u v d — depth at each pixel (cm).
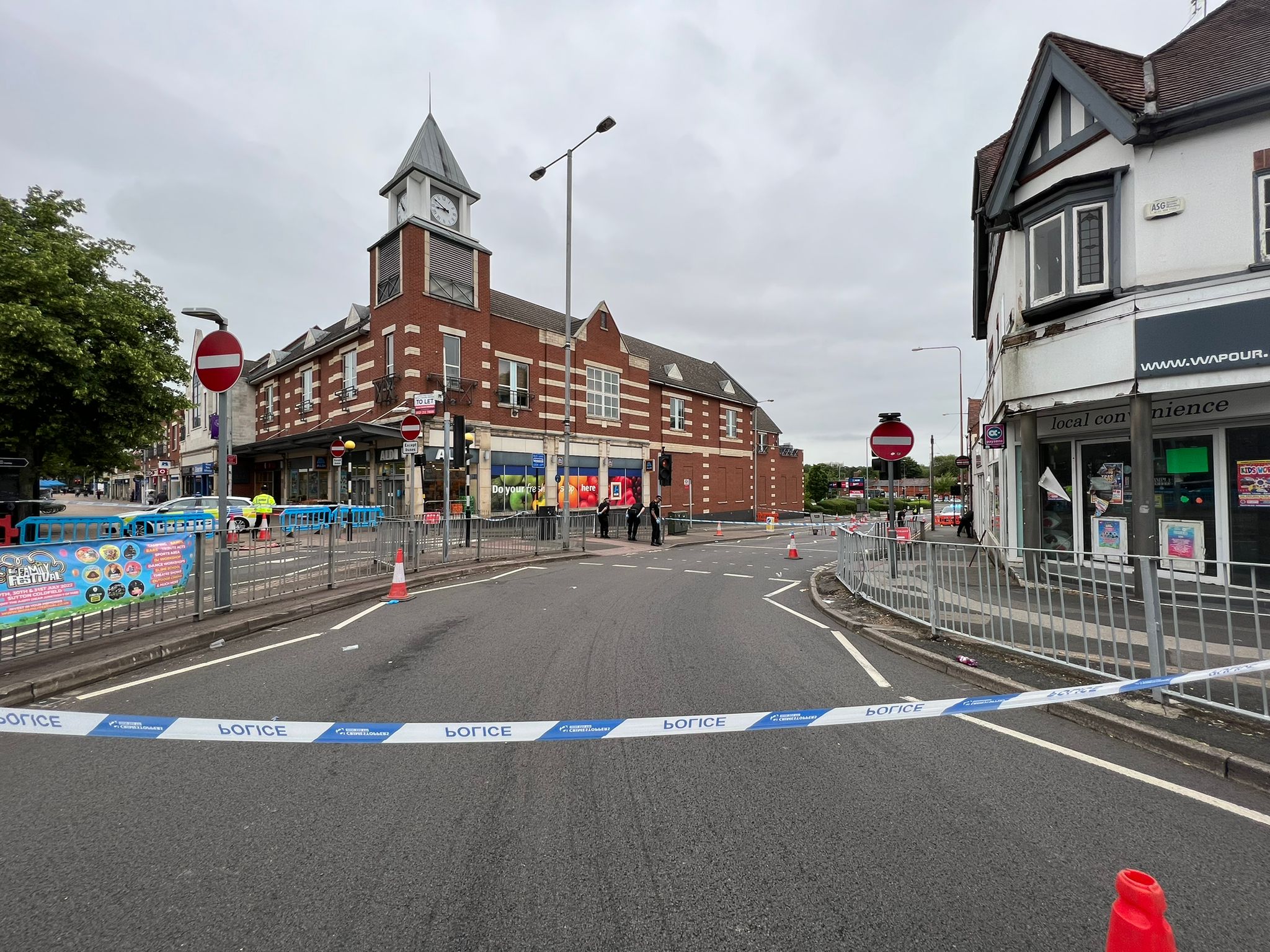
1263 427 859
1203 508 909
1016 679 526
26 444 1708
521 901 248
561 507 2634
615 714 452
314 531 1025
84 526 1188
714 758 383
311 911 243
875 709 371
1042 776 361
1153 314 839
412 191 2202
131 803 327
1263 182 783
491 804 325
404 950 222
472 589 1081
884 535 998
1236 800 334
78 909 244
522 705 471
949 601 690
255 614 784
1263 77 788
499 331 2434
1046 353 976
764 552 1934
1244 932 230
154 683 537
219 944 225
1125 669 531
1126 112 854
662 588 1103
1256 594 404
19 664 550
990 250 1519
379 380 2200
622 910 243
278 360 3241
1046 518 1118
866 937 228
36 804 325
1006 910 243
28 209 1681
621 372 3061
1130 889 184
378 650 642
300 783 350
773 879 262
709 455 3844
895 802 328
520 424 2480
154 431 1956
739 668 577
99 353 1689
